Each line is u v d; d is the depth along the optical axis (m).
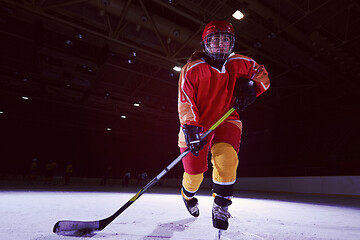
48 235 1.51
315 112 18.11
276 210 3.62
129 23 9.45
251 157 22.44
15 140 23.39
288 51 10.29
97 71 12.14
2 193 5.27
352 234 1.82
